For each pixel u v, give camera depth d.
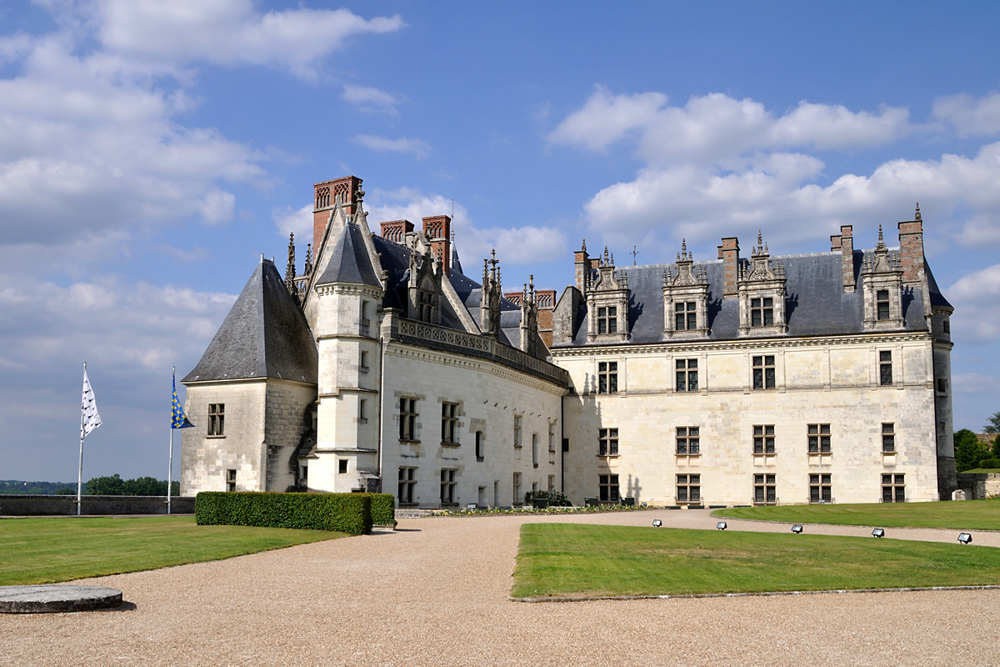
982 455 87.00
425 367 43.91
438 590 16.95
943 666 11.76
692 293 58.78
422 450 43.16
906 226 55.25
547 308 73.50
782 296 56.72
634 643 12.66
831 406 54.78
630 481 58.41
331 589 16.97
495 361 48.41
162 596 15.99
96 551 21.66
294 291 47.00
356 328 40.44
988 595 17.09
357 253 42.50
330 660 11.55
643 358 59.28
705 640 12.91
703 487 56.81
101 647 12.09
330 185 48.03
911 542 27.09
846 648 12.62
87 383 36.66
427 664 11.42
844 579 18.61
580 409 60.22
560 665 11.45
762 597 16.50
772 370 56.44
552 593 16.28
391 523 31.08
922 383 53.19
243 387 40.78
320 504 28.80
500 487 49.22
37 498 33.19
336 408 39.62
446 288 50.62
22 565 18.95
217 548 22.98
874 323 54.38
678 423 57.91
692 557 22.05
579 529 30.44
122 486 104.56
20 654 11.67
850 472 53.94
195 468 41.53
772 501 55.28
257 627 13.45
